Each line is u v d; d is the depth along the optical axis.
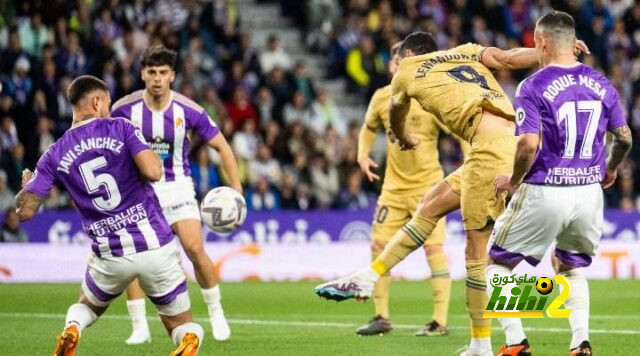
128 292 30.56
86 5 64.50
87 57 61.69
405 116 27.14
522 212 23.78
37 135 58.25
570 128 23.34
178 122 31.06
